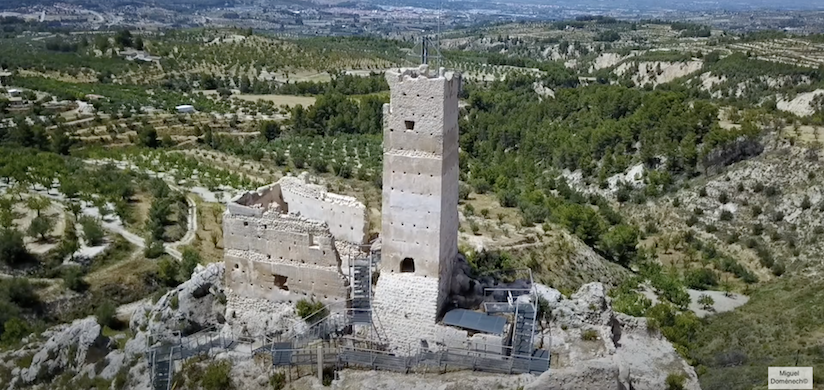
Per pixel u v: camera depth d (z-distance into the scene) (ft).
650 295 342.85
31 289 289.74
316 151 591.37
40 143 555.69
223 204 414.62
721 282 381.40
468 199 450.71
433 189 179.01
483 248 320.91
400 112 176.96
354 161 561.02
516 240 350.64
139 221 367.66
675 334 263.90
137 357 199.11
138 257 325.42
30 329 264.52
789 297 331.98
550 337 192.85
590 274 341.00
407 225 183.21
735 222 449.48
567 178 557.74
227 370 177.78
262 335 197.67
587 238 400.06
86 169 460.14
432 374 171.83
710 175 495.00
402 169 180.24
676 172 514.68
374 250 209.77
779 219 434.71
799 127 511.81
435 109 174.09
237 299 207.51
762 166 470.39
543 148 599.57
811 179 443.32
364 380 168.66
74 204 370.53
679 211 475.31
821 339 261.44
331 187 453.17
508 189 472.44
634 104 615.16
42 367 209.05
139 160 518.37
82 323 220.43
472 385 160.25
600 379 152.56
